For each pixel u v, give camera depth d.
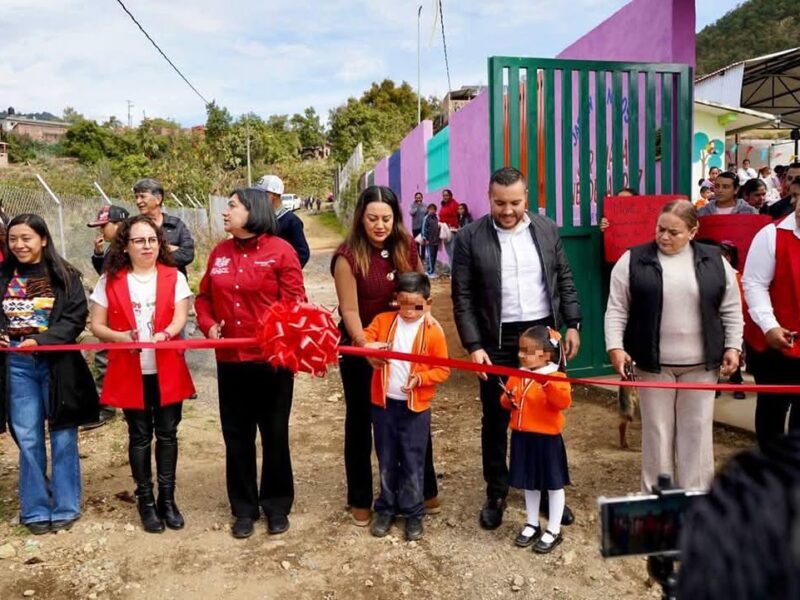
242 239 3.72
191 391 3.96
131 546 3.76
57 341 3.79
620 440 4.89
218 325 3.76
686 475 3.63
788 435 0.55
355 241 3.79
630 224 5.84
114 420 5.74
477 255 3.81
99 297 3.89
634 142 6.16
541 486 3.59
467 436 5.36
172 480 3.97
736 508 0.49
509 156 5.88
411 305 3.67
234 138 51.09
